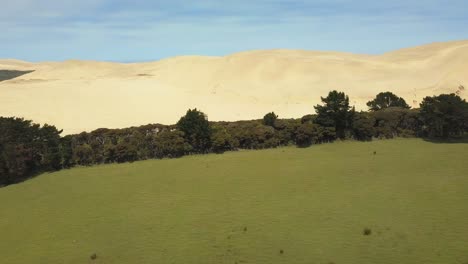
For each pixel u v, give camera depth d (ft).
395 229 79.10
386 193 97.50
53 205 99.60
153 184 110.73
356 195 97.14
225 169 120.37
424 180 104.99
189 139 137.39
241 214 89.30
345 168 116.88
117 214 92.48
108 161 132.46
